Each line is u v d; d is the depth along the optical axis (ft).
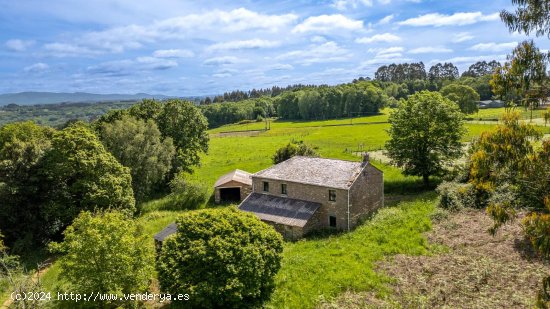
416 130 169.48
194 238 83.82
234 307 77.51
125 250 77.56
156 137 190.19
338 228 129.39
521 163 48.55
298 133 386.93
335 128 396.37
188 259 80.07
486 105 474.90
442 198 132.26
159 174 184.96
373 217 130.21
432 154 168.04
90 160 140.67
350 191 127.03
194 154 224.53
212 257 78.95
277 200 140.87
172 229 118.62
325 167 142.20
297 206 134.10
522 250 89.40
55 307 81.87
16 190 130.72
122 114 212.84
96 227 77.36
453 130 167.73
